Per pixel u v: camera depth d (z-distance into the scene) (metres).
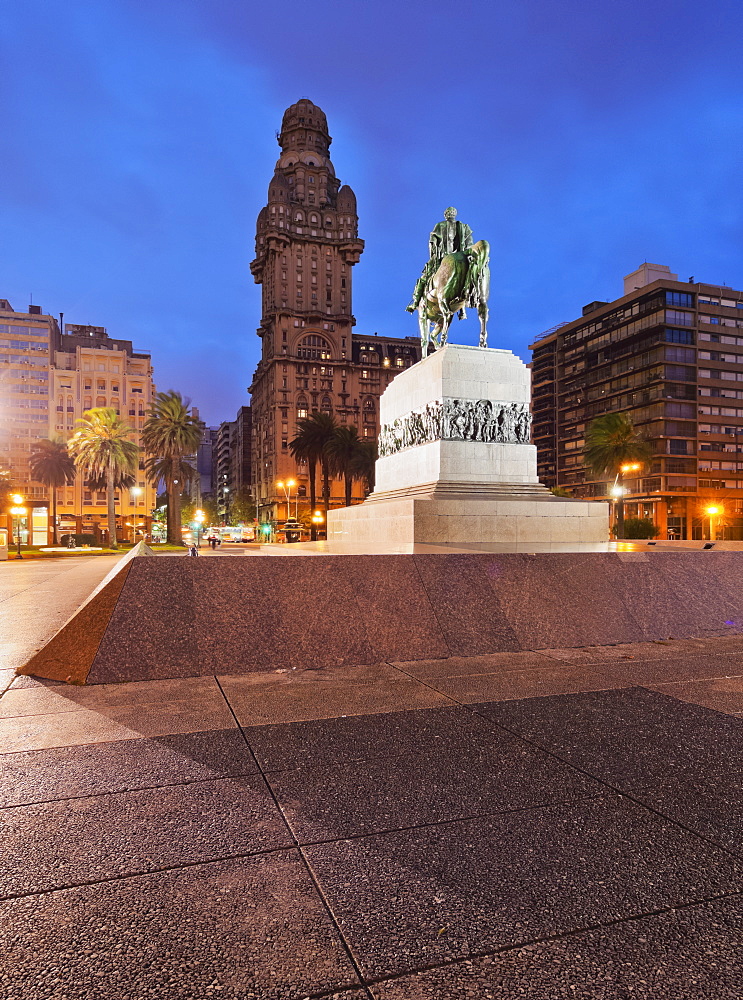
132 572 6.03
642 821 2.79
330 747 3.71
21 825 2.73
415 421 16.64
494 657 6.15
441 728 4.05
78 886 2.27
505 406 15.66
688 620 7.36
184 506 157.38
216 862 2.44
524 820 2.79
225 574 6.27
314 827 2.73
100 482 82.19
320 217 128.62
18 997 1.73
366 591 6.54
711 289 81.44
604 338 90.88
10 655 7.04
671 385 79.62
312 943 1.97
